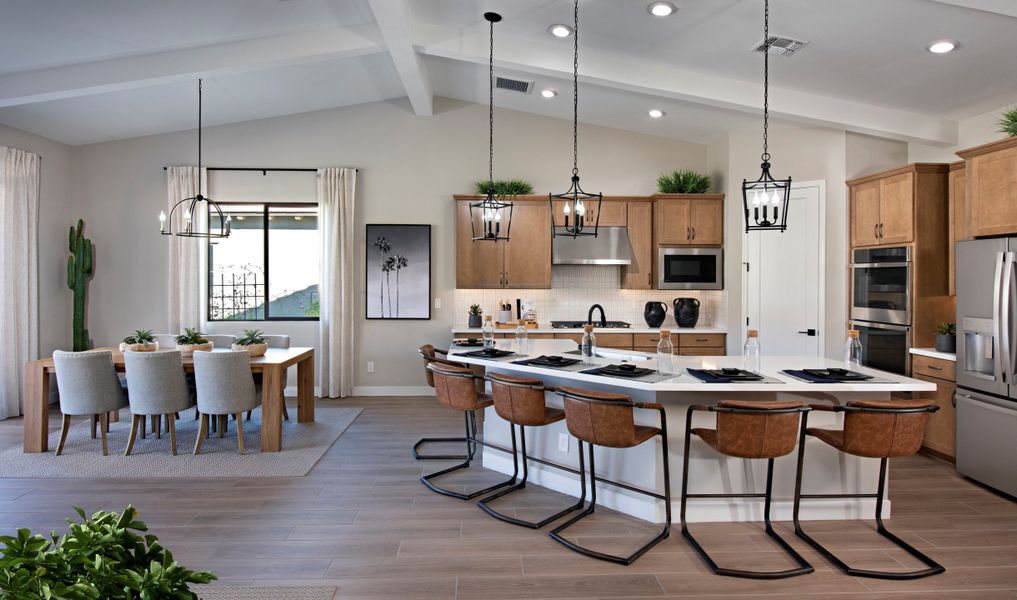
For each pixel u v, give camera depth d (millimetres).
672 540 3055
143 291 6637
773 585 2600
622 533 3133
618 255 6531
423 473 4098
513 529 3180
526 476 3908
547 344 4840
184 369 4664
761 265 6039
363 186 6801
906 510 3447
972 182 3994
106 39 4324
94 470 4113
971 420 3895
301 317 6945
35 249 5898
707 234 6422
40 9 3838
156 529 3146
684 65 4832
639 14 4098
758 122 5863
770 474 3135
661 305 6379
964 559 2842
